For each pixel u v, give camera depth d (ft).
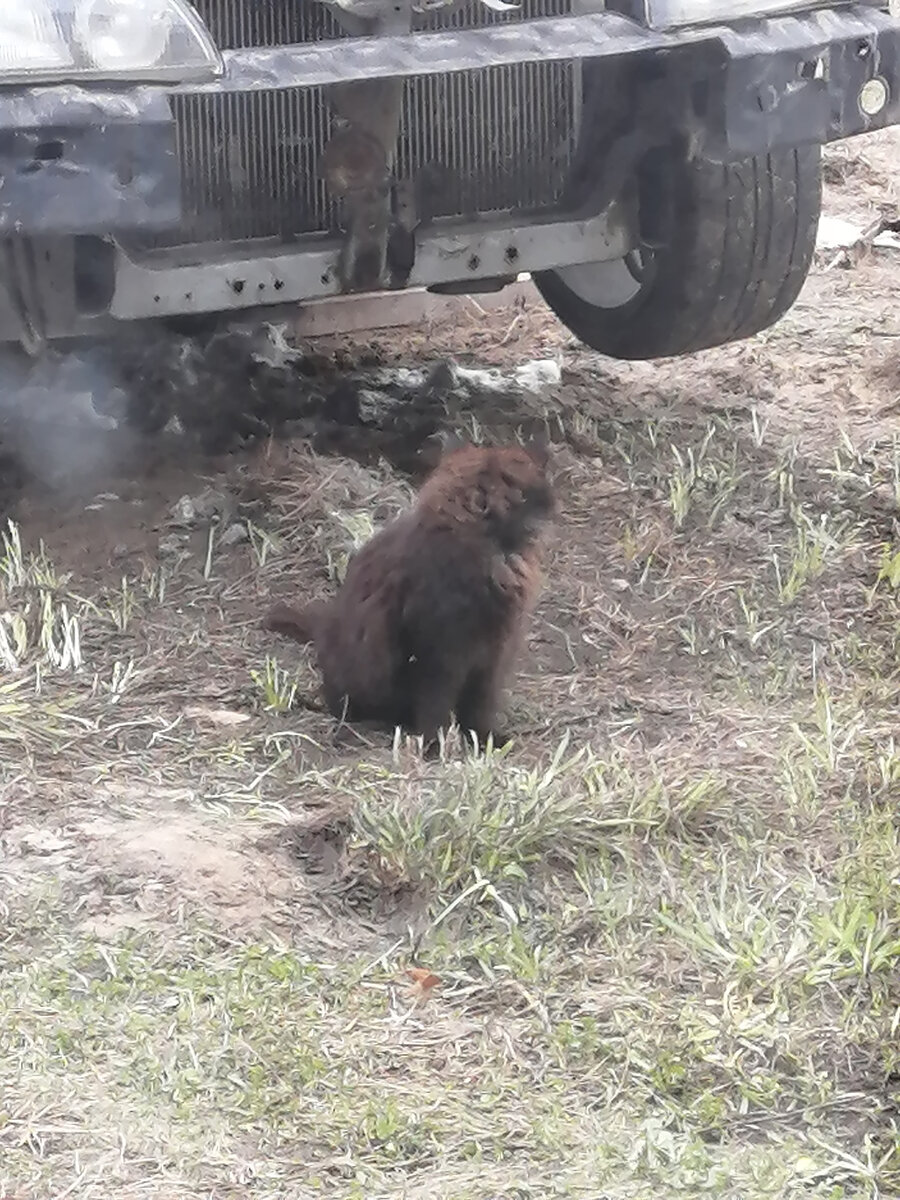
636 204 15.17
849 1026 11.18
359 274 14.55
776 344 17.49
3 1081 10.78
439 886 11.86
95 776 12.63
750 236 15.26
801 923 11.69
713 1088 10.94
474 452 12.83
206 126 14.30
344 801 12.47
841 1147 10.69
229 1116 10.71
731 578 14.46
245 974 11.35
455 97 14.76
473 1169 10.52
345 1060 11.00
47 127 12.87
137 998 11.23
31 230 12.98
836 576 14.44
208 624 13.91
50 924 11.58
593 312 16.22
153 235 14.28
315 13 14.44
